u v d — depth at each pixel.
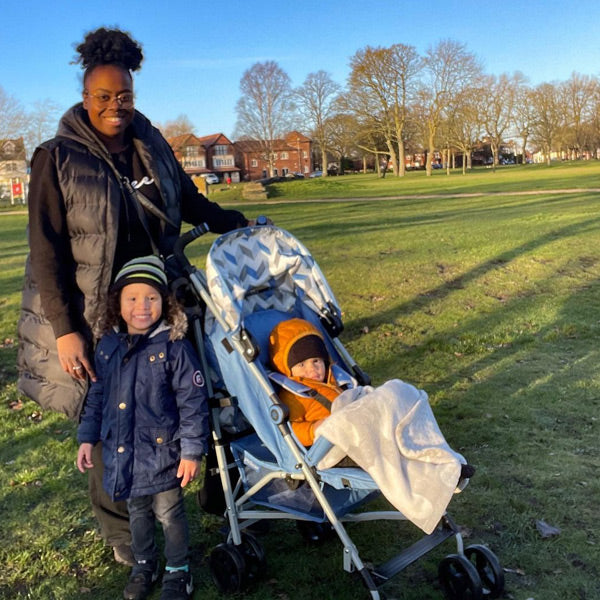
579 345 7.33
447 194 32.50
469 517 4.01
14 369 7.07
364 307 8.98
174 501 3.17
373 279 10.46
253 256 3.68
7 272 12.85
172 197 3.45
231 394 3.31
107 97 3.05
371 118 71.31
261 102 78.38
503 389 6.13
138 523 3.24
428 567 3.51
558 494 4.24
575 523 3.91
